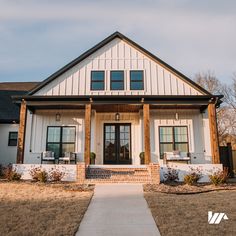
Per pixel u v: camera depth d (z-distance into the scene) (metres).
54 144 14.40
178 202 7.58
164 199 7.93
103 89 14.18
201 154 14.04
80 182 10.84
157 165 10.84
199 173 11.77
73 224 5.65
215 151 12.45
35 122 14.54
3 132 17.47
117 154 14.95
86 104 13.05
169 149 14.27
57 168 11.75
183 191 9.44
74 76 14.25
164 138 14.42
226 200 7.93
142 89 14.19
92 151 14.14
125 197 8.23
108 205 7.30
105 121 15.24
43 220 5.93
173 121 14.58
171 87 14.15
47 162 14.02
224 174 11.13
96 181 10.83
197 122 14.55
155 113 14.68
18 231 5.23
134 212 6.62
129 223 5.79
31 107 14.08
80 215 6.30
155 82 14.25
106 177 11.64
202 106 14.02
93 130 14.34
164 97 12.91
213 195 8.83
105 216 6.30
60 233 5.11
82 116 14.71
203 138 14.23
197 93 13.98
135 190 9.26
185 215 6.31
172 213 6.46
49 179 11.41
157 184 10.45
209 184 11.08
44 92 13.88
